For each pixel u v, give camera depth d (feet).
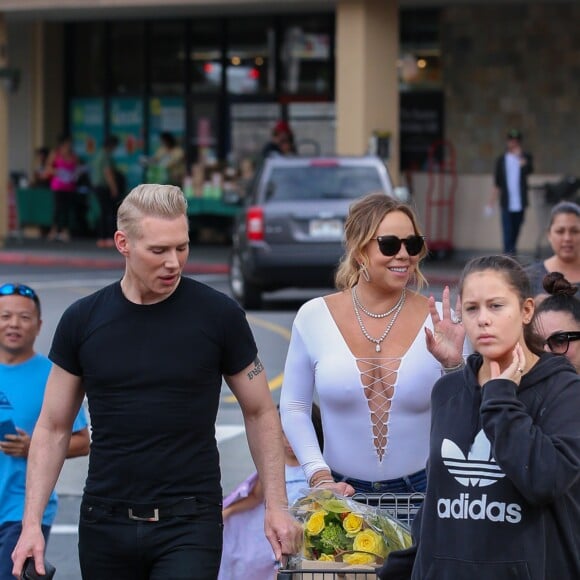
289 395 29.81
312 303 29.86
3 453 30.81
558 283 27.55
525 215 119.24
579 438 19.63
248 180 134.31
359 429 28.99
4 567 30.40
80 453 31.76
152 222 24.39
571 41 124.77
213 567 24.85
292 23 138.62
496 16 126.93
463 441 20.29
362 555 25.16
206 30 142.31
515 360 19.98
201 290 25.48
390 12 113.80
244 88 141.38
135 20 145.28
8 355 31.63
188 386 24.86
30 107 148.36
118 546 24.90
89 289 102.94
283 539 25.38
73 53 148.87
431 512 20.53
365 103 113.09
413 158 130.21
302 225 87.76
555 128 125.90
